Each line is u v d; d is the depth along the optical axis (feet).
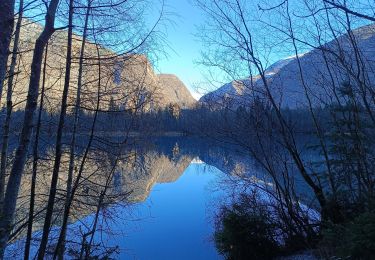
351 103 28.40
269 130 32.19
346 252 18.38
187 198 62.69
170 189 70.90
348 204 28.19
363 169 29.66
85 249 22.33
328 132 31.63
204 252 37.58
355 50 23.61
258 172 35.58
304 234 31.58
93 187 27.25
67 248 25.32
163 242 39.29
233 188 40.06
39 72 14.51
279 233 31.63
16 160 14.34
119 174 37.65
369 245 16.75
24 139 14.44
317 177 30.42
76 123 22.18
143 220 46.47
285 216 30.91
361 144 28.17
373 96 24.03
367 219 18.11
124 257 34.99
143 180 49.75
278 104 32.91
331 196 29.07
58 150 16.65
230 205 40.91
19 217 25.77
